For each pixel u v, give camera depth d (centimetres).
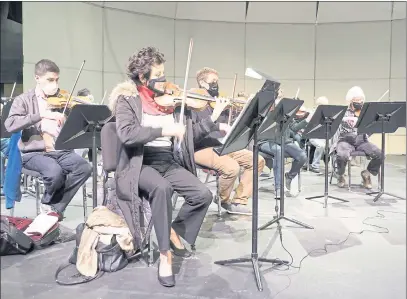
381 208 380
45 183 298
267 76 253
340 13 811
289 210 373
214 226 320
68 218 341
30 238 262
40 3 627
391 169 629
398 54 808
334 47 827
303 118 457
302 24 824
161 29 770
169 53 782
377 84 825
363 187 480
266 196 434
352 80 830
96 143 259
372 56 821
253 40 821
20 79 512
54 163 300
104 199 257
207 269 234
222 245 276
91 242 229
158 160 238
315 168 602
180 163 244
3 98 441
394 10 795
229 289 208
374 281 218
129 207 225
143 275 226
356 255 256
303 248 269
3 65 493
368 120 392
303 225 314
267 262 243
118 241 231
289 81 837
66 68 665
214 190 462
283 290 207
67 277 223
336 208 380
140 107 225
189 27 793
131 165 224
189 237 244
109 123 232
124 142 213
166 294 203
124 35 729
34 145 310
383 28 811
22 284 214
